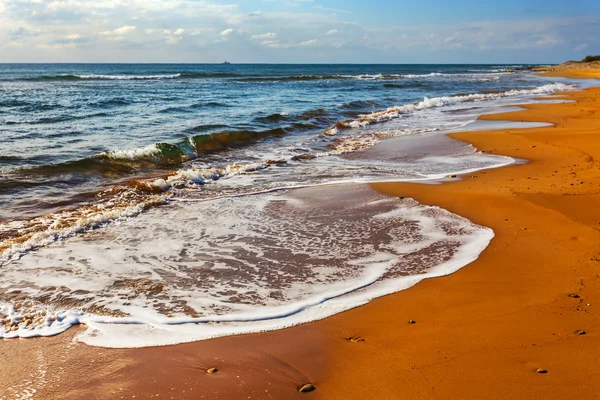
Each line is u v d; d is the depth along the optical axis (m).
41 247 6.63
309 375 3.85
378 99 30.44
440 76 69.62
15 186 9.54
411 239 6.89
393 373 3.84
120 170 11.45
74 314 4.86
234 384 3.76
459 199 8.72
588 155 12.15
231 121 19.03
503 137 15.37
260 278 5.70
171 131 16.33
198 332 4.54
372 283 5.53
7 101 25.72
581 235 6.74
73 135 15.33
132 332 4.55
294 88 40.22
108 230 7.39
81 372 3.94
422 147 14.39
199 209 8.53
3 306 5.01
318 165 12.32
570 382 3.63
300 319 4.76
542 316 4.64
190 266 6.05
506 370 3.80
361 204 8.65
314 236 7.10
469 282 5.48
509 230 7.11
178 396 3.62
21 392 3.67
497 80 55.28
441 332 4.44
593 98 29.25
